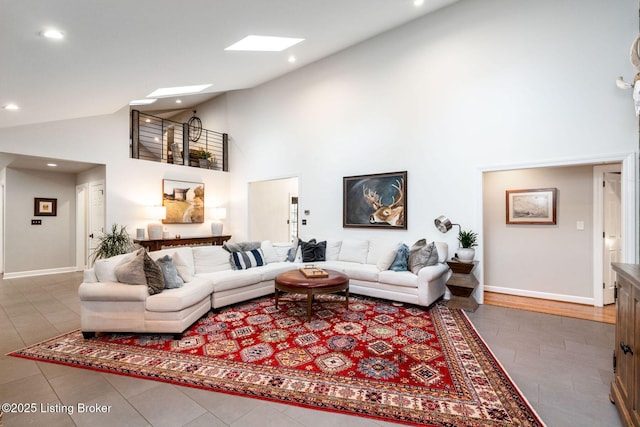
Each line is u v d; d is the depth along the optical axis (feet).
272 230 26.30
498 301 14.58
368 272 14.47
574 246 14.40
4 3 5.87
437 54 15.38
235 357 8.69
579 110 12.10
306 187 20.45
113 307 9.99
